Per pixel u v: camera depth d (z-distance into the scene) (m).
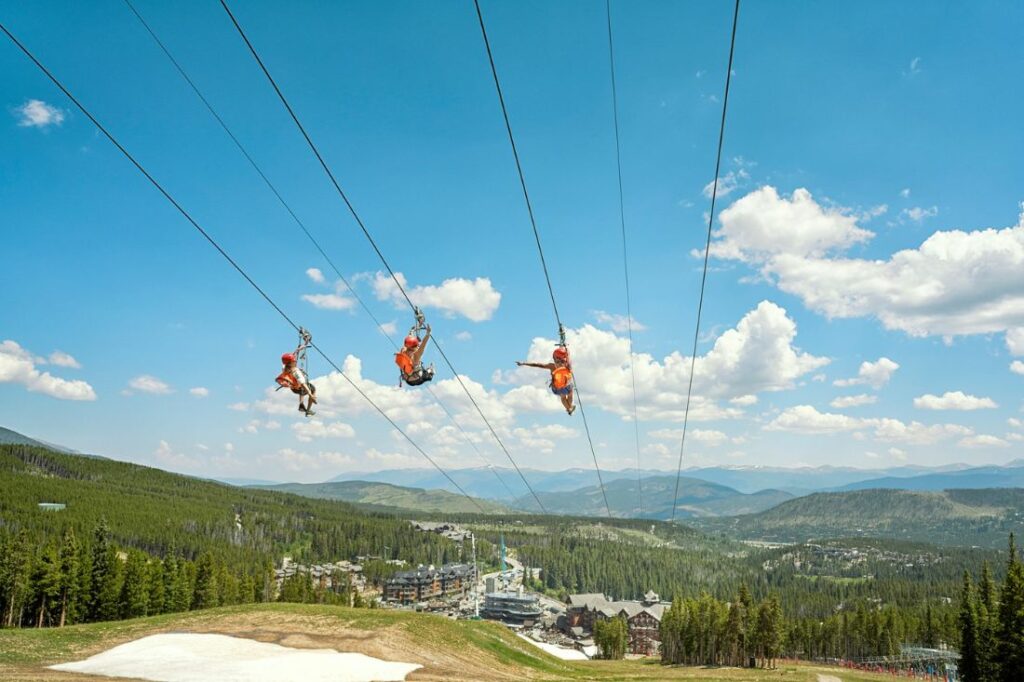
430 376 21.30
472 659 62.75
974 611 115.12
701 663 171.00
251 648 50.66
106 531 125.12
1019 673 94.38
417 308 21.38
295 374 23.81
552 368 20.78
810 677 115.19
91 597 119.88
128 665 42.28
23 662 45.66
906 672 170.50
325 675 41.09
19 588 114.00
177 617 67.19
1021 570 96.88
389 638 60.44
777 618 154.62
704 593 189.38
